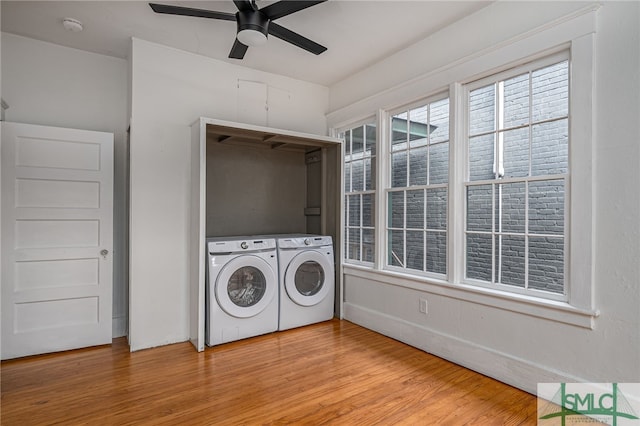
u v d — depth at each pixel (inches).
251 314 129.1
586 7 80.8
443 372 103.1
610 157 77.9
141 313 121.3
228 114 142.0
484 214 105.0
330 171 161.6
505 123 100.6
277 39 123.1
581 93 82.0
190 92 132.9
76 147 121.0
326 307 151.6
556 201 89.1
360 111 148.8
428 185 121.4
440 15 107.9
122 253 135.9
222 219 156.2
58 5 101.9
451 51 112.8
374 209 143.7
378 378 99.5
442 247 116.9
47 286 116.4
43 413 81.9
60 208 118.5
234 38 122.3
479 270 106.0
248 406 85.2
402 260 131.5
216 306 122.4
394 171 136.3
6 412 82.2
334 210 158.7
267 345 124.3
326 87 170.4
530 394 90.1
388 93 135.0
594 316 79.6
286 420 79.4
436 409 83.7
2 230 110.7
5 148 111.0
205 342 124.4
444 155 117.4
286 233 172.9
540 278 91.9
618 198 76.8
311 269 150.7
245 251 129.7
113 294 133.6
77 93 128.2
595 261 80.0
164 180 126.4
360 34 119.3
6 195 111.3
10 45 118.1
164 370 104.7
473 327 104.8
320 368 106.0
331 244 153.1
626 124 75.7
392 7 103.3
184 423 78.2
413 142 128.6
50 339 116.7
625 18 75.9
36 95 121.6
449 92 112.7
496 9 100.3
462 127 110.4
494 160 103.0
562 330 85.4
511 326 95.4
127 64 133.8
